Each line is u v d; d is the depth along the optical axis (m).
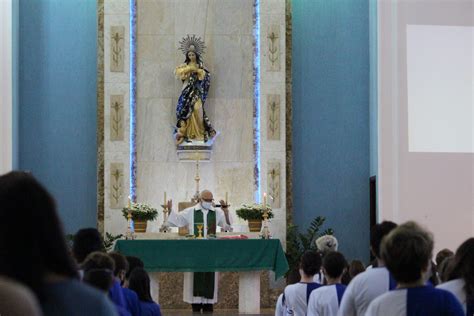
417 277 5.30
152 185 20.48
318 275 10.61
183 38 20.72
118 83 20.33
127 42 20.42
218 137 20.66
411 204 18.59
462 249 6.39
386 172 18.70
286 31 20.64
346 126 20.94
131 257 9.62
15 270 3.67
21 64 20.53
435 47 18.88
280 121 20.50
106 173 20.12
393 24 18.84
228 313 18.14
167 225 18.03
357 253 20.77
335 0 21.11
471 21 18.91
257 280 17.08
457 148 18.75
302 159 20.86
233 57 20.80
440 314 5.18
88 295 3.75
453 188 18.67
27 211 3.70
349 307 6.56
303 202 20.83
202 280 18.20
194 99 20.22
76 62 20.67
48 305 3.69
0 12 18.77
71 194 20.52
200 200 18.09
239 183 20.58
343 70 20.98
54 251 3.75
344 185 20.86
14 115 19.83
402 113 18.73
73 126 20.61
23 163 20.44
